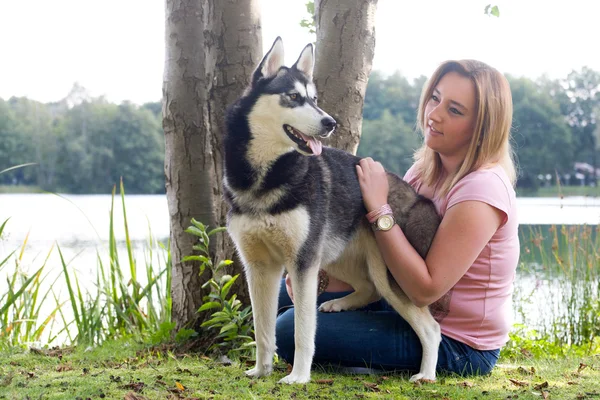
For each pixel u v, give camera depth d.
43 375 3.44
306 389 3.07
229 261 4.01
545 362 4.10
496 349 3.45
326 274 4.00
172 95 4.48
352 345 3.39
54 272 8.67
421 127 3.74
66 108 47.66
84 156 44.41
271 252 3.38
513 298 5.80
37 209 23.88
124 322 5.33
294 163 3.30
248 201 3.29
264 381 3.26
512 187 3.32
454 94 3.32
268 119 3.34
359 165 3.64
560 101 41.44
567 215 13.72
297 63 3.58
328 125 3.33
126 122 44.41
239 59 4.21
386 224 3.27
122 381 3.23
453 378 3.36
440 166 3.67
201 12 4.47
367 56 4.45
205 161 4.51
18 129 45.84
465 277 3.31
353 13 4.35
